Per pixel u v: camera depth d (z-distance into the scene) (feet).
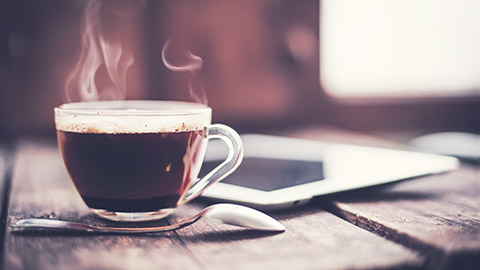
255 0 4.54
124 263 1.28
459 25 5.15
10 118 3.90
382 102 4.95
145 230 1.44
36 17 3.96
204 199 1.67
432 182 1.99
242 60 4.56
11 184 1.95
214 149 2.42
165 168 1.47
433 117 5.08
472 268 1.32
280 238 1.41
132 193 1.47
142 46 4.24
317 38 4.73
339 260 1.28
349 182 1.76
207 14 4.41
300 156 2.24
